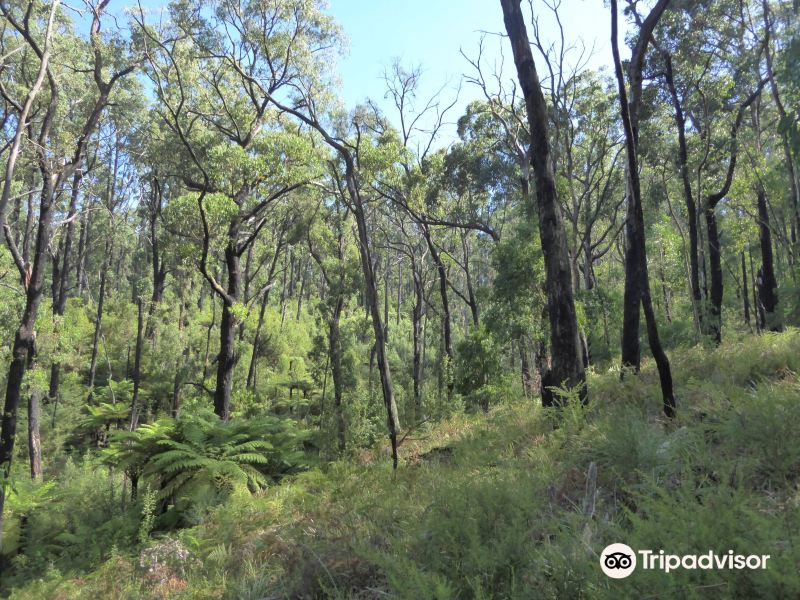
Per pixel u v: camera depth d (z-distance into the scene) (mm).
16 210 27328
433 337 32875
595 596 2750
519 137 24969
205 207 16422
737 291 29797
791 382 5926
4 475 10391
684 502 3156
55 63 14398
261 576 5043
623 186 27047
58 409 24188
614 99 22750
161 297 31375
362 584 4176
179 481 10109
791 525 2846
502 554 3293
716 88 16219
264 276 40156
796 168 15164
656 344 6211
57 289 29734
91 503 11508
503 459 6688
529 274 15688
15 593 7840
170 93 20469
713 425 4910
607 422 5684
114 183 31828
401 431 15797
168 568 6566
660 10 7879
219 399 18750
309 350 37906
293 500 8820
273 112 23312
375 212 32188
